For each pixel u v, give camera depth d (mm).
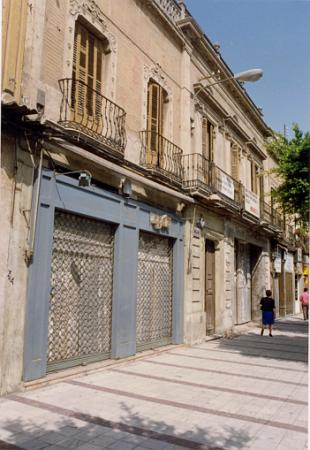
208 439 4652
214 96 15523
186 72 12883
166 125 11922
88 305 8242
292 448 4418
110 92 9203
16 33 6336
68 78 7516
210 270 14344
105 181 8711
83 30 8625
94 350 8328
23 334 6430
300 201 9938
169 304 11469
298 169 9648
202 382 7395
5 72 6129
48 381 6730
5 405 5598
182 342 11648
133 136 9914
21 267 6457
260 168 21781
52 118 7340
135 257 9562
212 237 13930
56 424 4996
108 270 8914
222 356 10195
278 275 24578
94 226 8570
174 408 5773
